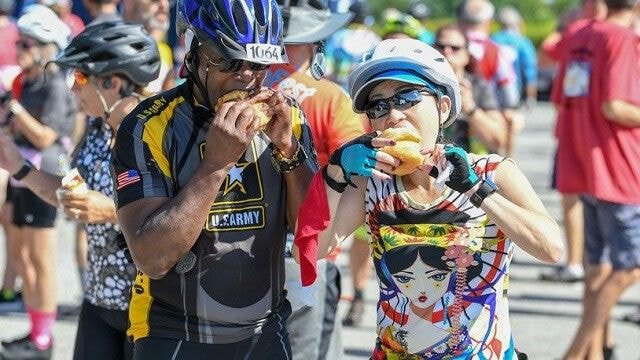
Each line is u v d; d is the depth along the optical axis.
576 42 7.45
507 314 3.50
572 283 9.68
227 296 3.50
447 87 3.41
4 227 8.48
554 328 8.20
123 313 4.39
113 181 3.52
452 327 3.41
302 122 3.67
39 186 4.78
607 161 7.10
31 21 7.46
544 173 16.89
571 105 7.47
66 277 9.59
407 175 3.39
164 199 3.40
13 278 8.62
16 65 9.61
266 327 3.60
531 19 45.50
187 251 3.38
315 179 3.40
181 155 3.44
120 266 4.38
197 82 3.47
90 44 4.63
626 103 7.08
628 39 7.17
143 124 3.46
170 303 3.52
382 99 3.38
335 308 4.83
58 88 7.49
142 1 6.98
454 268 3.38
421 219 3.38
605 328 7.23
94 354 4.41
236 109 3.25
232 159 3.27
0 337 7.69
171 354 3.51
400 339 3.47
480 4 9.38
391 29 7.15
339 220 3.49
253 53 3.33
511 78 8.98
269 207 3.54
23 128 7.37
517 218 3.28
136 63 4.64
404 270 3.41
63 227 11.92
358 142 3.31
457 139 7.26
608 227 7.03
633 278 6.96
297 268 4.30
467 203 3.36
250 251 3.51
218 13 3.33
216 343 3.53
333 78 10.75
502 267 3.42
